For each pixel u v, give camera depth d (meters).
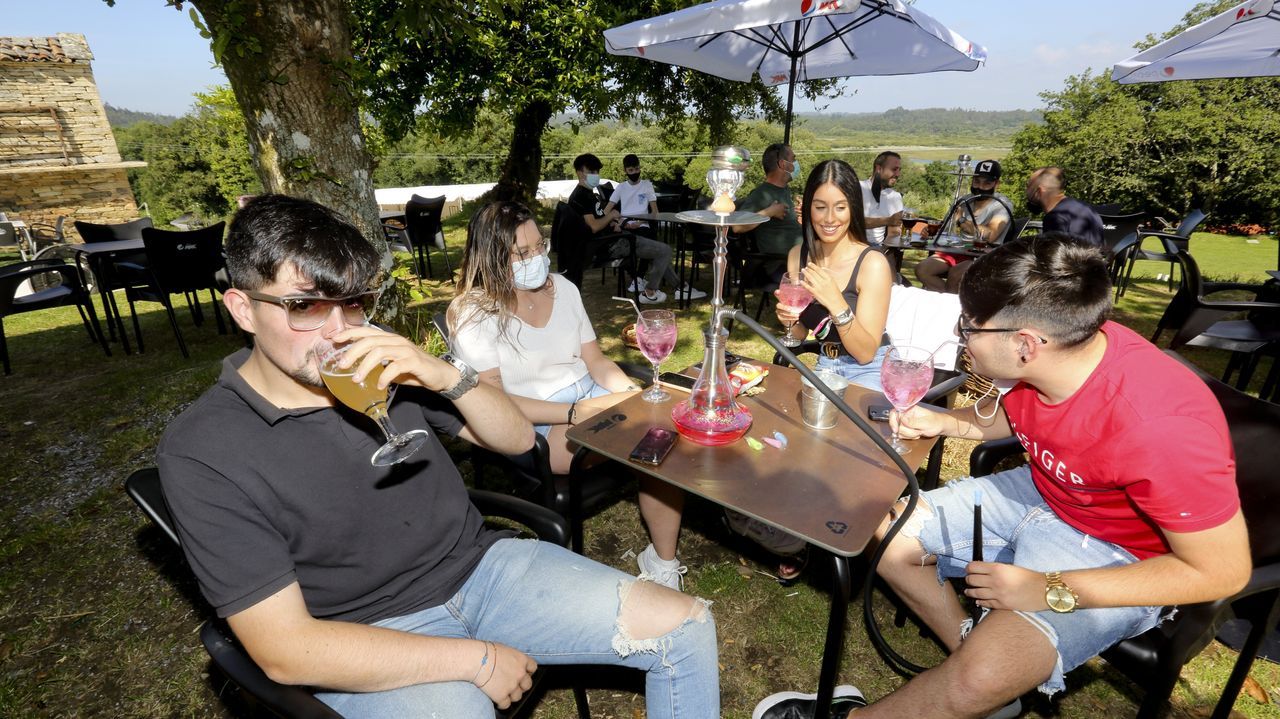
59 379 4.26
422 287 4.19
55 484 2.93
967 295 1.31
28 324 5.79
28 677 1.86
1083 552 1.41
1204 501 1.09
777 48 5.30
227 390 1.17
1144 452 1.15
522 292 2.15
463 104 8.98
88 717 1.74
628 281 6.81
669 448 1.48
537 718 1.76
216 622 1.19
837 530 1.18
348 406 1.21
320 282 1.08
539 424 2.01
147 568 2.35
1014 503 1.67
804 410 1.65
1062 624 1.24
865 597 1.43
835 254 2.48
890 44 5.22
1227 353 4.59
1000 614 1.27
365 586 1.28
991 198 4.82
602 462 2.03
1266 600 1.26
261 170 3.49
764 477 1.38
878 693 1.82
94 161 15.48
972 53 4.46
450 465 1.46
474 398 1.46
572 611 1.32
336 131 3.47
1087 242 1.23
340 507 1.21
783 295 2.19
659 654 1.28
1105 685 1.82
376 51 7.90
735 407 1.61
